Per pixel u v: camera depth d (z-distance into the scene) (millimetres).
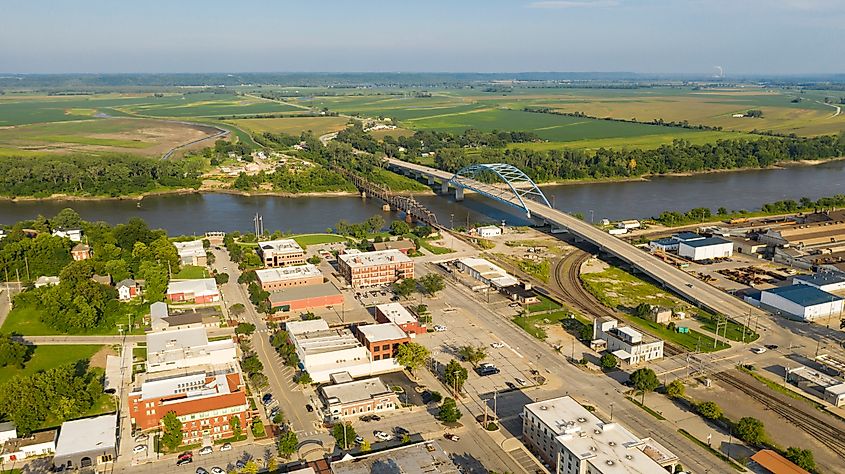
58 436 181125
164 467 170000
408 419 193875
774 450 178000
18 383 190375
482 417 195500
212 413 182625
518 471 170250
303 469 160500
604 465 155875
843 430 189125
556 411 180750
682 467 169125
